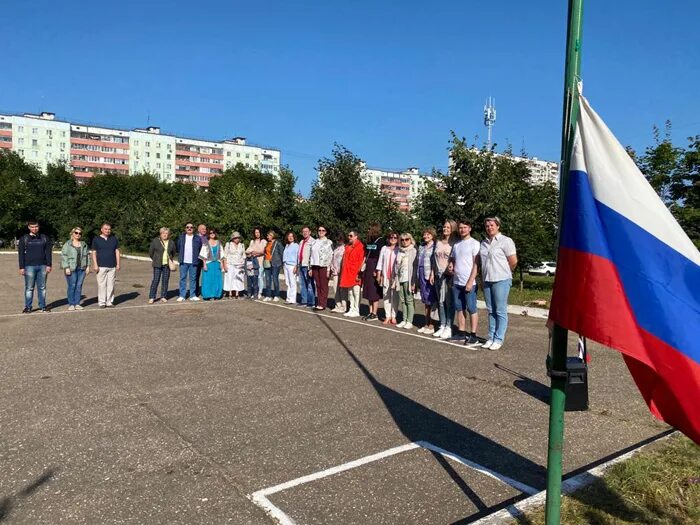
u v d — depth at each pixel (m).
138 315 11.28
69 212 61.41
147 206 43.44
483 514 3.49
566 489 3.62
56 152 109.50
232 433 4.83
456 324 10.30
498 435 4.86
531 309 11.79
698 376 2.46
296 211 21.16
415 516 3.45
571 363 5.50
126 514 3.43
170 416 5.26
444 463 4.25
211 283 13.78
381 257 10.52
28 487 3.78
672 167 13.89
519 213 15.04
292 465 4.18
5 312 11.66
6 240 55.59
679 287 2.50
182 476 3.97
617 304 2.47
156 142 119.62
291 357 7.71
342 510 3.51
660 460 4.07
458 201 14.80
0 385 6.23
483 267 8.35
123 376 6.65
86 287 16.67
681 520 3.28
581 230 2.55
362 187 18.31
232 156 129.00
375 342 8.78
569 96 2.62
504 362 7.48
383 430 4.95
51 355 7.69
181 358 7.60
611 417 5.36
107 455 4.34
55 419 5.15
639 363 2.62
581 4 2.56
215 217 25.67
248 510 3.49
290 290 13.21
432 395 6.00
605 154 2.56
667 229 2.53
